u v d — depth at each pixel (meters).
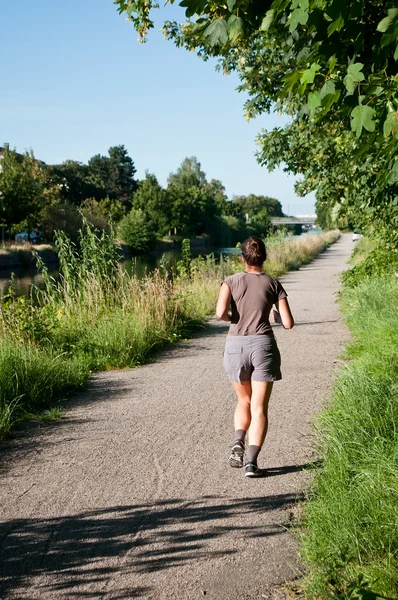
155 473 4.96
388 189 8.15
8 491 4.66
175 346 11.16
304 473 4.85
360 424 5.08
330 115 4.89
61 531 3.98
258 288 5.06
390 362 7.41
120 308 11.77
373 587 3.01
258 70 10.13
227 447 5.56
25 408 6.88
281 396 7.25
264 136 13.32
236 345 5.03
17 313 9.95
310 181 14.02
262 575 3.40
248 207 197.88
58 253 13.12
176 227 94.06
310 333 11.82
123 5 6.65
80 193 115.19
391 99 3.57
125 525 4.04
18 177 56.06
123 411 6.87
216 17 4.69
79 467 5.14
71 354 9.48
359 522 3.57
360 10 3.46
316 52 3.91
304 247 41.16
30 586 3.35
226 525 4.00
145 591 3.27
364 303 12.46
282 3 3.67
